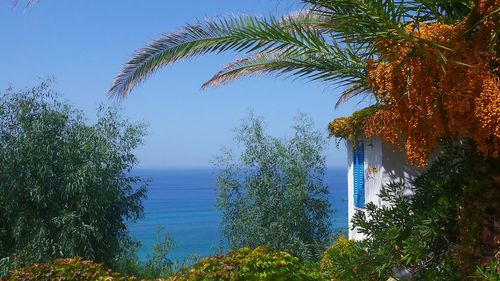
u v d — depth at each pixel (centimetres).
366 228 784
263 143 1495
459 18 703
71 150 1309
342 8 677
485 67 636
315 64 912
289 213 1449
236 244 1493
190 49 909
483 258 679
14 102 1334
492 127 627
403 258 708
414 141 697
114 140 1389
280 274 707
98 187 1320
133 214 1443
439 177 760
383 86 698
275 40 873
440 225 713
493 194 692
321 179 1512
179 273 772
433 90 655
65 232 1273
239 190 1512
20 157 1285
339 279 777
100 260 1365
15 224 1273
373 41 691
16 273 783
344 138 1105
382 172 987
